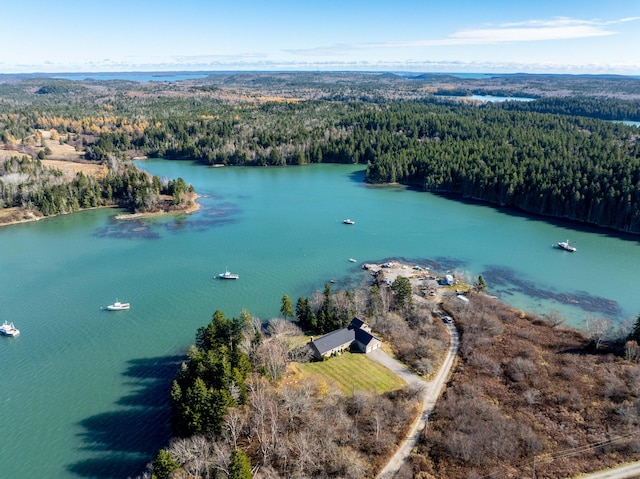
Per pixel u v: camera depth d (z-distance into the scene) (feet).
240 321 379.76
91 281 528.63
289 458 261.44
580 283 513.45
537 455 261.65
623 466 248.93
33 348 394.73
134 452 280.51
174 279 531.91
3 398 330.95
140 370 362.74
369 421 291.79
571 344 385.91
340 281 521.24
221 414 278.46
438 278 521.24
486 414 294.05
